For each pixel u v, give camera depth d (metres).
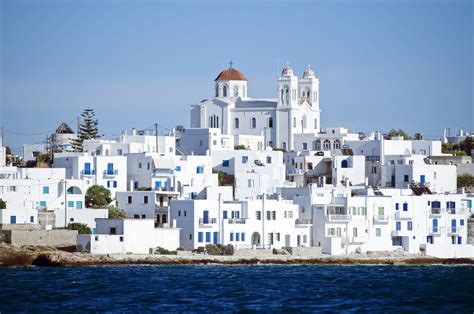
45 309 194.50
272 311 195.12
